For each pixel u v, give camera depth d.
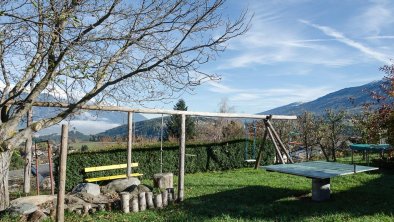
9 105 7.33
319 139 23.86
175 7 6.71
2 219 8.25
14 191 13.10
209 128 33.28
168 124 31.77
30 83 7.05
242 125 31.25
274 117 17.11
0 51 6.83
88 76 6.56
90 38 6.52
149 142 19.25
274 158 19.91
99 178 13.50
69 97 7.07
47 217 8.57
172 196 10.59
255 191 11.53
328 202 9.86
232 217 8.45
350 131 23.41
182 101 31.97
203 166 18.08
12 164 17.59
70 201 9.99
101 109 9.69
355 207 9.12
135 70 6.82
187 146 17.69
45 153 18.17
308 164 11.92
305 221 7.94
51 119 6.91
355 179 13.05
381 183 12.30
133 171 16.16
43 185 13.96
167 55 6.73
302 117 25.00
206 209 9.28
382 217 8.03
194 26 6.79
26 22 6.18
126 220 8.61
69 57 6.32
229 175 15.91
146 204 9.96
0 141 6.46
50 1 6.21
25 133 6.61
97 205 9.68
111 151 15.35
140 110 10.83
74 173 14.23
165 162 16.95
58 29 6.24
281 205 9.55
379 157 18.78
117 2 6.37
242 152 19.20
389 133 13.29
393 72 14.54
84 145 17.33
